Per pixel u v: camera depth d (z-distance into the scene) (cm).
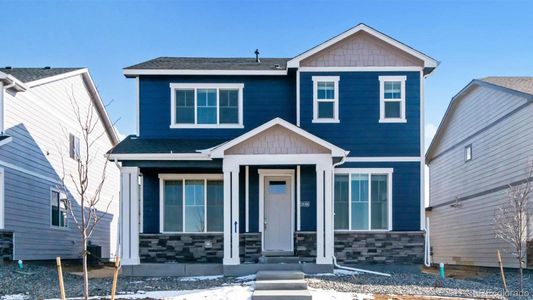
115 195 2648
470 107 2161
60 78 1938
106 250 2469
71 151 2077
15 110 1631
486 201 1966
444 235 2469
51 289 1151
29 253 1706
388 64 1594
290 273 1243
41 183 1808
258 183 1576
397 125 1580
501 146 1847
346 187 1570
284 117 1642
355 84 1591
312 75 1592
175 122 1634
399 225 1555
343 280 1281
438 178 2592
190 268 1466
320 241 1416
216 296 1051
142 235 1580
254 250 1549
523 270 1627
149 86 1642
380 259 1539
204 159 1478
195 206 1606
